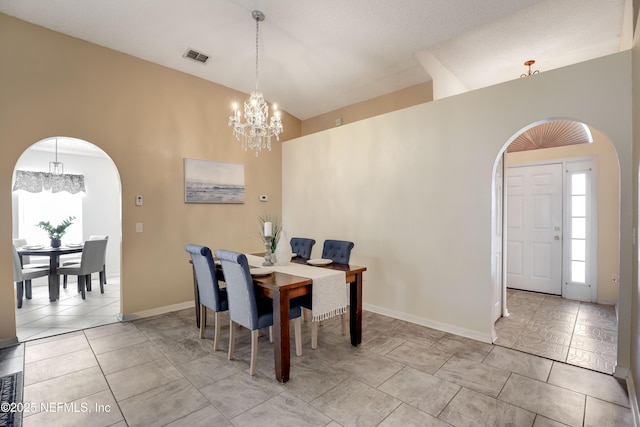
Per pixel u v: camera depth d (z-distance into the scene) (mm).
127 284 3707
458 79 4426
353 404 2051
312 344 2883
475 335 3074
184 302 4203
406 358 2680
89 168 6078
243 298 2457
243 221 4871
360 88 4578
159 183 3980
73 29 3266
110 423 1882
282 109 5383
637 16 2057
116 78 3646
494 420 1887
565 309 3918
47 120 3199
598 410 1968
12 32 3025
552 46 3516
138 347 2945
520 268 4840
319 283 2584
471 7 2801
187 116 4238
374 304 3961
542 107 2678
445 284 3297
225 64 4059
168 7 3014
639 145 1924
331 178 4535
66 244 5191
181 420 1906
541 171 4621
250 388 2246
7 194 2994
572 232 4383
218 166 4543
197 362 2643
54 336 3207
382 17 3041
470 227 3119
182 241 4195
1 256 2965
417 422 1872
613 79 2359
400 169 3689
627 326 2293
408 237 3611
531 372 2428
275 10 3047
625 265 2297
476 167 3072
